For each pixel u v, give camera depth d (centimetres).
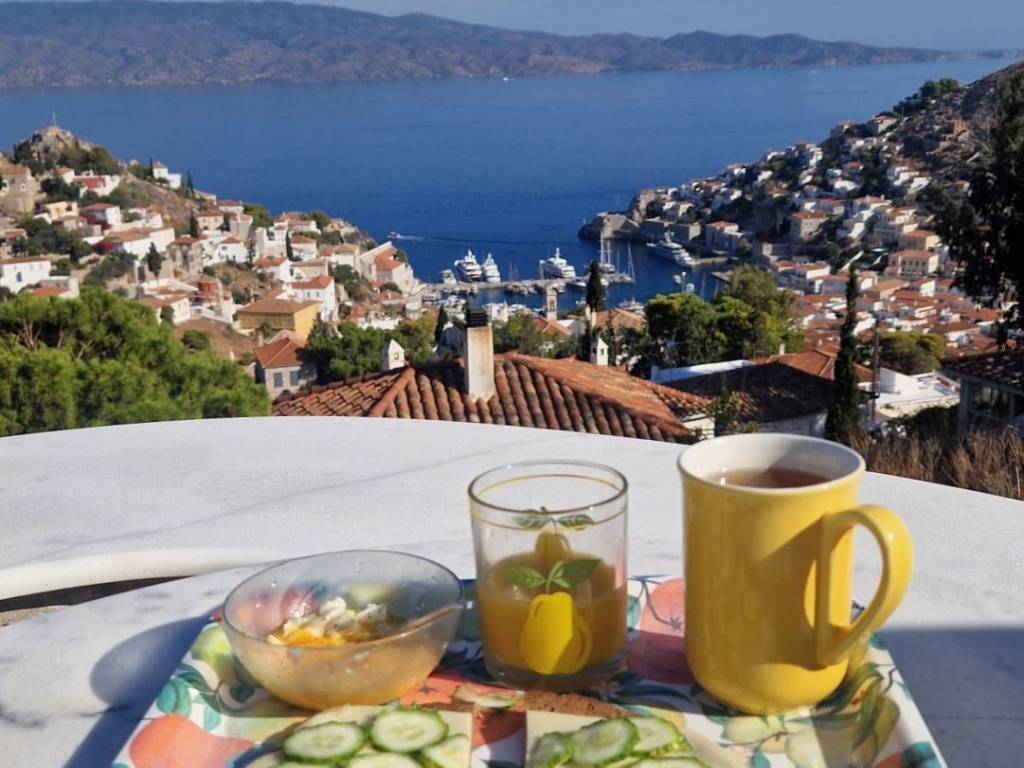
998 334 1408
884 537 65
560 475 85
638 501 141
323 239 8206
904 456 369
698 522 75
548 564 80
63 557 123
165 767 73
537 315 5934
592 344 1786
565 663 80
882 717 73
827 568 71
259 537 129
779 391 1702
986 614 99
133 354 942
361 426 195
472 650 91
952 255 1391
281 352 3881
